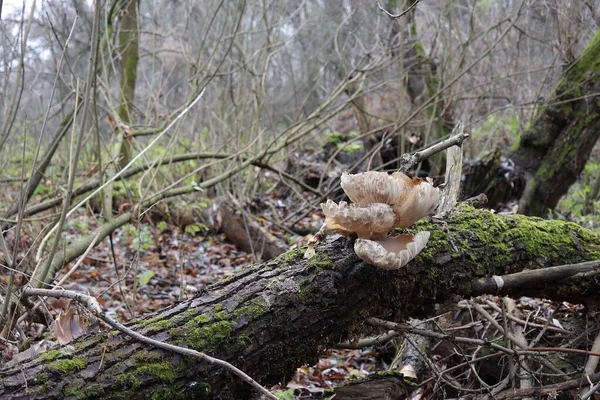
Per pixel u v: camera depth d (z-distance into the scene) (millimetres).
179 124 4941
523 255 2520
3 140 3408
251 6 8469
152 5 7988
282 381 2266
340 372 3639
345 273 2217
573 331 3098
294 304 2141
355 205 2123
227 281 2234
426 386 3041
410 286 2326
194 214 6879
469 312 3332
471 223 2531
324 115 7867
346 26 10070
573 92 6207
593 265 2463
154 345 1953
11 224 4410
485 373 3260
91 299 2061
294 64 11195
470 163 6590
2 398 1785
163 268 5547
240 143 7656
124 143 6766
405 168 2770
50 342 2959
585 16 6961
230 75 7637
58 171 7141
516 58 7555
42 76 7184
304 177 8133
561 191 6461
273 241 6047
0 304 2904
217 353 2023
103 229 4402
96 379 1870
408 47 7605
